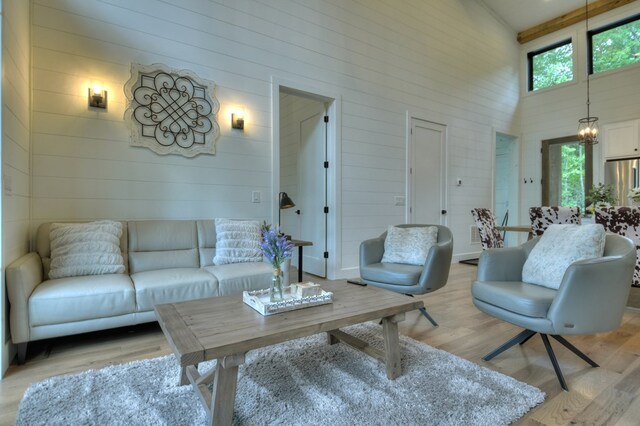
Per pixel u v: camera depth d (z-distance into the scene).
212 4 3.46
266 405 1.58
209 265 3.12
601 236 2.11
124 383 1.77
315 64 4.19
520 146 7.18
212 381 1.63
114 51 2.97
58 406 1.56
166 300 2.45
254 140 3.72
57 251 2.47
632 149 5.63
